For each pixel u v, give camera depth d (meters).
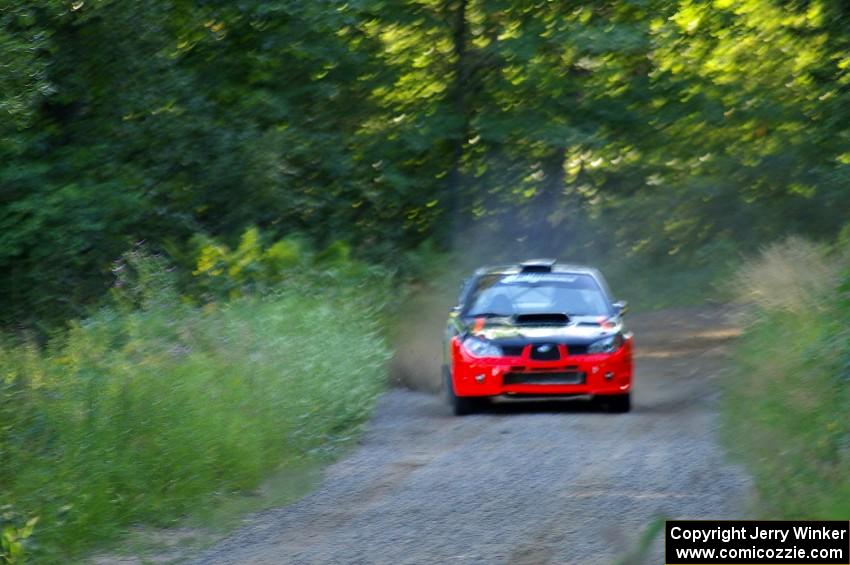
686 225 72.31
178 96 49.66
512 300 32.34
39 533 18.06
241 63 56.12
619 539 16.42
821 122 62.34
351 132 62.34
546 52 65.00
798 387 22.97
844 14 58.38
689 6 64.50
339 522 18.89
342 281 44.47
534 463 22.89
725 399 28.91
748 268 37.78
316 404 27.14
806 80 61.81
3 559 16.97
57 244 43.44
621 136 67.50
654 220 71.62
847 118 59.91
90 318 32.00
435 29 64.25
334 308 37.84
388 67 61.09
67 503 18.86
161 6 48.50
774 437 21.38
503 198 68.12
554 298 32.34
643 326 55.25
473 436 26.97
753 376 28.25
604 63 65.62
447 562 15.88
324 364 28.97
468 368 30.42
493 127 64.00
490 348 30.38
